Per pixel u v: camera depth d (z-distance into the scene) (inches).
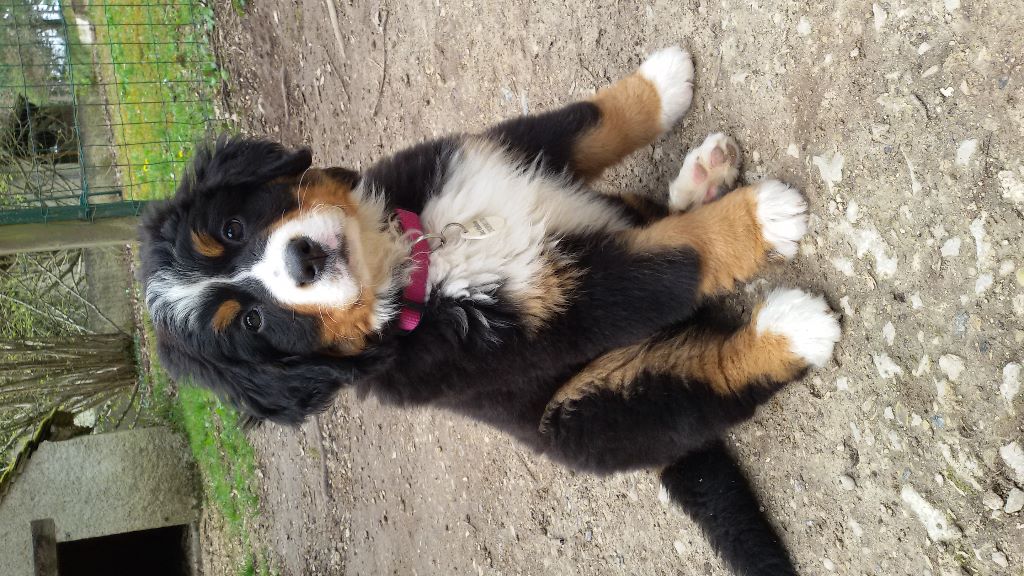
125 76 59.8
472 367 20.9
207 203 21.2
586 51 26.3
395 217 21.7
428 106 34.9
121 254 70.9
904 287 16.8
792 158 19.3
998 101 14.5
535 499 30.3
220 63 50.8
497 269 20.5
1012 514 14.9
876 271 17.4
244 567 53.2
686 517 23.5
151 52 56.4
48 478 54.1
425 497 37.4
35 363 60.2
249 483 54.2
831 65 17.8
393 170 23.0
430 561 37.3
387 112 37.8
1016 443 14.7
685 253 19.6
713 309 22.5
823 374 18.9
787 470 20.1
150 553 62.7
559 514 29.2
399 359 21.5
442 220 21.5
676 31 22.9
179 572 61.6
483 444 33.0
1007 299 14.7
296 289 19.9
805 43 18.4
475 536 34.0
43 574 51.3
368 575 42.4
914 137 16.1
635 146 23.9
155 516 57.9
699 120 22.7
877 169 17.0
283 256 19.8
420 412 37.1
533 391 23.3
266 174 21.2
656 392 21.3
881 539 17.8
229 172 21.2
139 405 65.9
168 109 55.0
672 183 23.1
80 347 64.0
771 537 20.5
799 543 20.0
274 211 20.9
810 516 19.6
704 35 21.8
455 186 21.8
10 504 52.2
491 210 21.2
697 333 21.9
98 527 55.4
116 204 42.4
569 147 22.9
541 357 20.5
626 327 20.1
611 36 25.2
